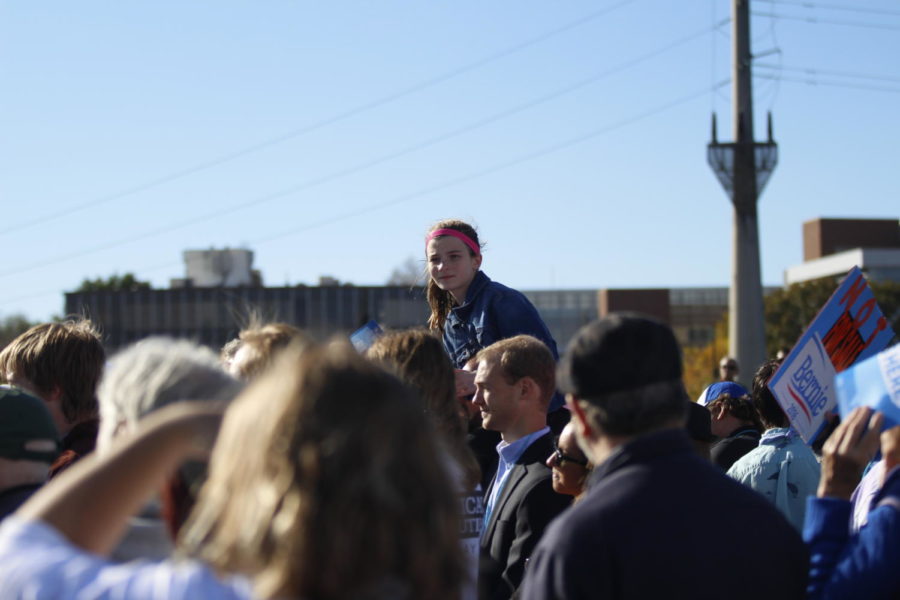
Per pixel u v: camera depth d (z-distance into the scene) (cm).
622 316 278
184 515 229
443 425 379
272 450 170
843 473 285
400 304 3681
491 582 424
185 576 174
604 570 248
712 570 250
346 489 165
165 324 4053
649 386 266
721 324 6328
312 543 164
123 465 189
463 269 586
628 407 265
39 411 312
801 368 459
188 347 266
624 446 266
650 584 246
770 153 1859
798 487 509
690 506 256
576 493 392
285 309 3741
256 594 168
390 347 386
